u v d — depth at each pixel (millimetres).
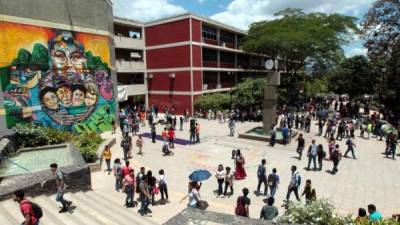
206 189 13453
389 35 30469
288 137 21844
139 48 39469
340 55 40344
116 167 12766
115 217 9453
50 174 10594
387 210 11359
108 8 24031
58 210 9258
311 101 45469
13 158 13859
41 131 16609
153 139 22172
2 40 17297
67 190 10906
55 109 20234
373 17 30797
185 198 12383
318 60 40438
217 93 40000
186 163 17281
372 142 22703
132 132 25562
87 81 22312
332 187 13711
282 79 42188
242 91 34594
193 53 36812
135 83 40281
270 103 23281
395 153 19562
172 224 6031
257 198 12453
